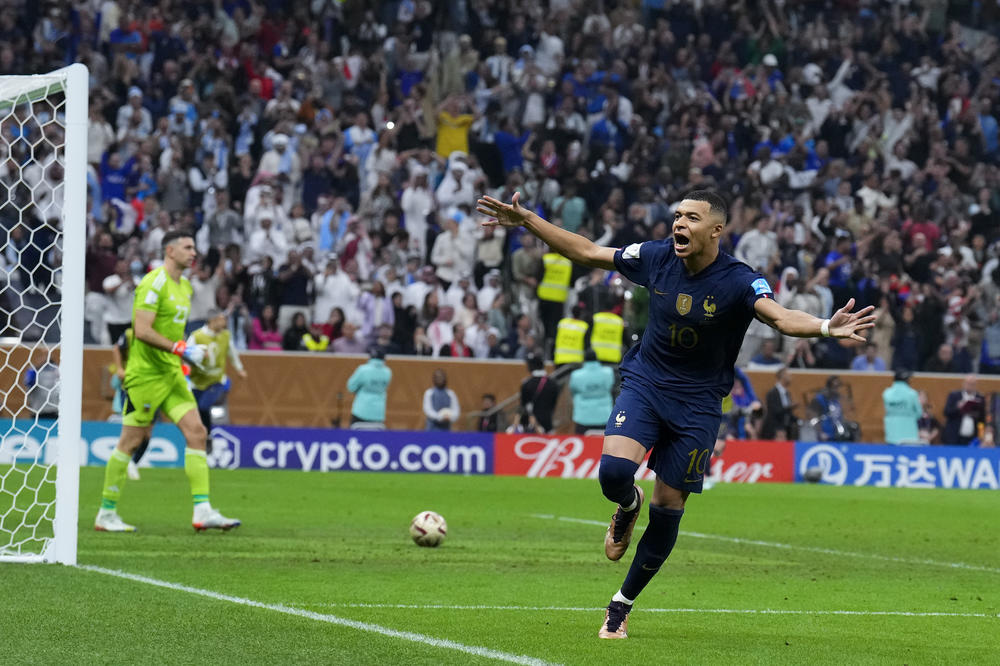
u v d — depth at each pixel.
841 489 38.12
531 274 45.19
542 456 39.34
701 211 10.93
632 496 11.34
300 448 38.72
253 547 18.30
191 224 44.38
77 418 15.36
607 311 42.75
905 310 46.22
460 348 42.88
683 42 55.22
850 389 43.09
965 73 56.62
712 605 14.12
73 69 15.30
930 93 55.50
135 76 48.34
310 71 50.47
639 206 47.22
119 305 41.19
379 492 30.89
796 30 56.44
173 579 14.49
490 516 25.59
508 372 41.75
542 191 48.25
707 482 39.25
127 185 45.22
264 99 49.09
